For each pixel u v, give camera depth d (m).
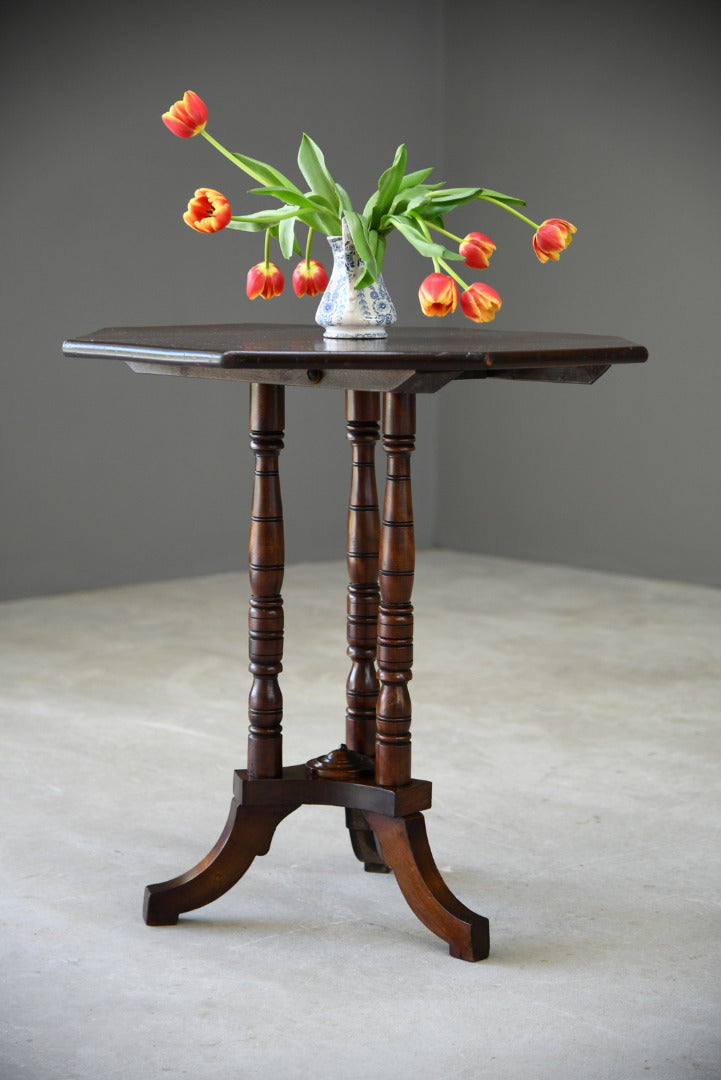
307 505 6.32
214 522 5.98
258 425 2.37
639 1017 2.08
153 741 3.52
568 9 6.05
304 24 6.03
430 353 1.97
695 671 4.32
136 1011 2.09
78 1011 2.08
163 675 4.22
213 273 5.85
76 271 5.44
